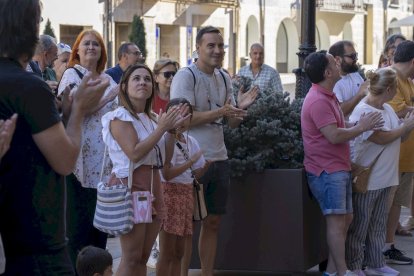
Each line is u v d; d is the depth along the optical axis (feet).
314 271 30.04
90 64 25.39
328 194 26.30
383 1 176.86
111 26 106.73
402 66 31.81
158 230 21.77
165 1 117.50
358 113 27.73
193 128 24.97
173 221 23.31
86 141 24.35
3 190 13.47
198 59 25.52
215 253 26.23
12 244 13.58
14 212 13.53
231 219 27.14
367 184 27.76
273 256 26.99
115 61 109.50
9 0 13.44
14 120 12.57
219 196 25.48
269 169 26.86
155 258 29.89
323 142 26.25
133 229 20.92
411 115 27.66
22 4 13.48
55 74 34.91
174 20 120.47
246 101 27.12
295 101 28.81
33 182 13.55
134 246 21.04
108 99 22.86
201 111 25.23
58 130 13.55
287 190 26.76
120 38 112.16
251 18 140.36
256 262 27.12
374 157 27.66
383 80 27.48
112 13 107.14
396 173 28.32
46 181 13.69
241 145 27.20
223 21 132.16
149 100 21.94
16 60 13.66
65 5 98.32
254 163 26.58
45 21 95.09
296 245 26.81
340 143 26.20
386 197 28.53
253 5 139.23
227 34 133.49
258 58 44.29
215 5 128.36
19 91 13.29
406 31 190.08
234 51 134.00
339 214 26.35
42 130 13.42
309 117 26.35
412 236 36.45
